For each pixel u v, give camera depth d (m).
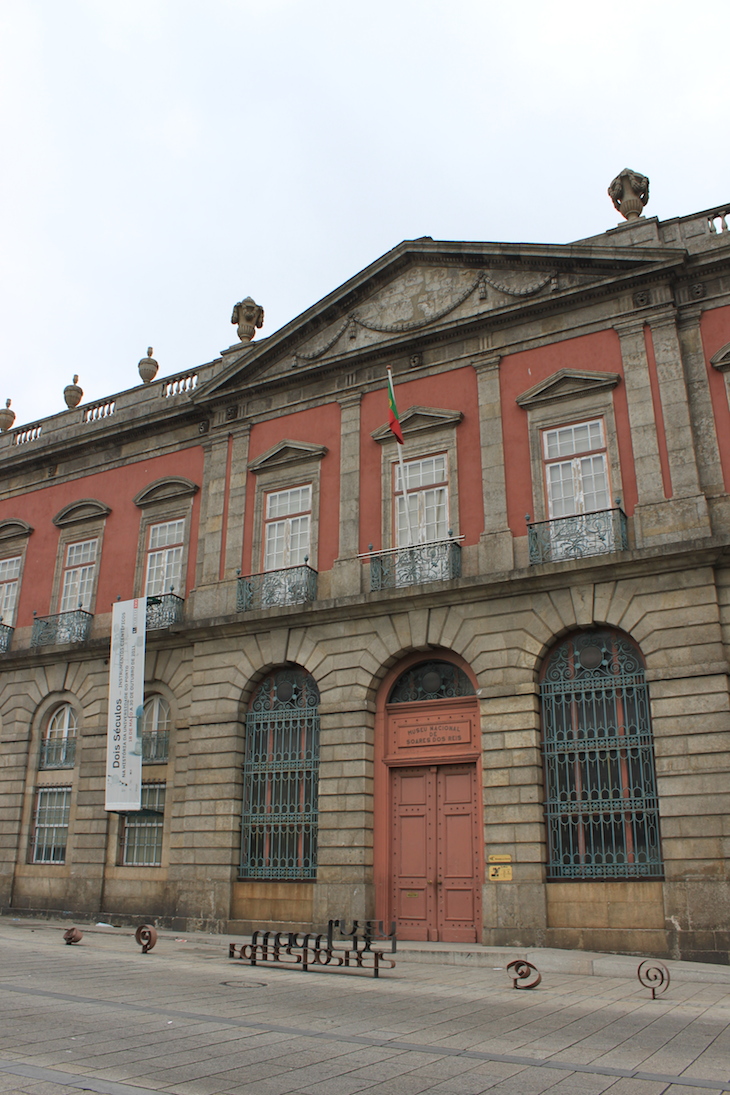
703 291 15.26
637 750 13.77
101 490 21.88
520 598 15.02
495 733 14.61
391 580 16.36
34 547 22.64
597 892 13.32
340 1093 5.59
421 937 14.75
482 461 16.31
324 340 18.98
